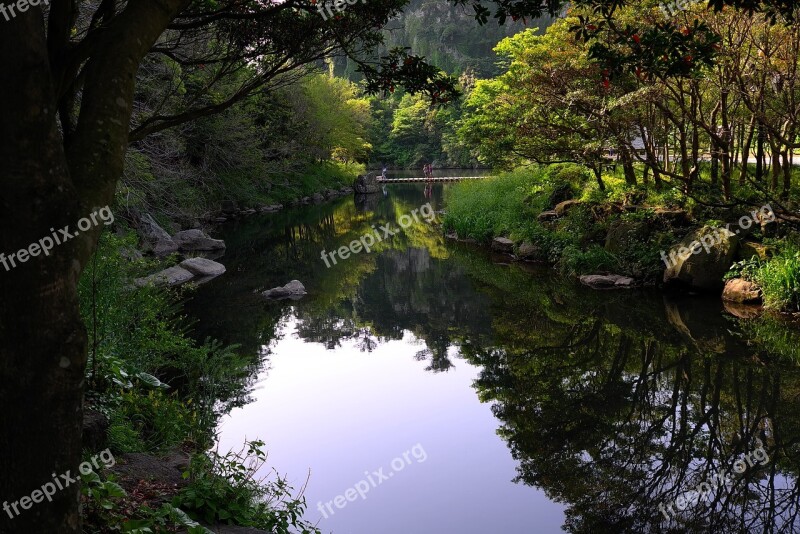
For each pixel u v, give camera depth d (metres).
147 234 19.69
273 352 11.11
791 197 14.17
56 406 2.35
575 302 13.98
